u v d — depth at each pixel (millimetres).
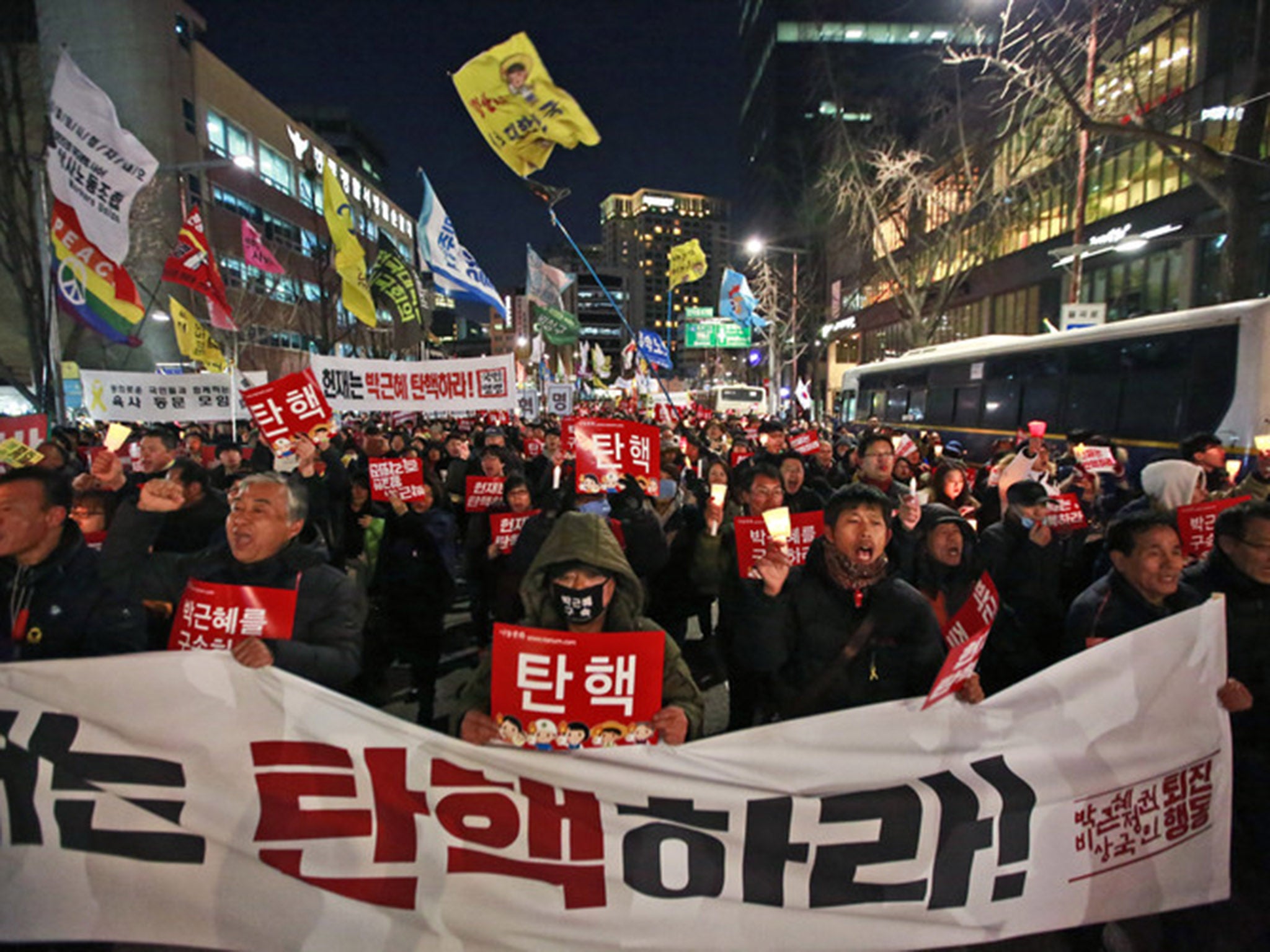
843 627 2768
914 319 28250
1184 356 9703
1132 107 21391
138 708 2369
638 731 2314
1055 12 18422
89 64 33812
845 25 58594
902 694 2729
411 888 2338
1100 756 2508
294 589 2816
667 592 5250
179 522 4566
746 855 2355
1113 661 2537
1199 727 2564
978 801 2428
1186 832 2566
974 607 2342
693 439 10125
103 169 7020
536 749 2309
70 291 7152
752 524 3408
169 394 9617
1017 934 2457
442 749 2330
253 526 2793
